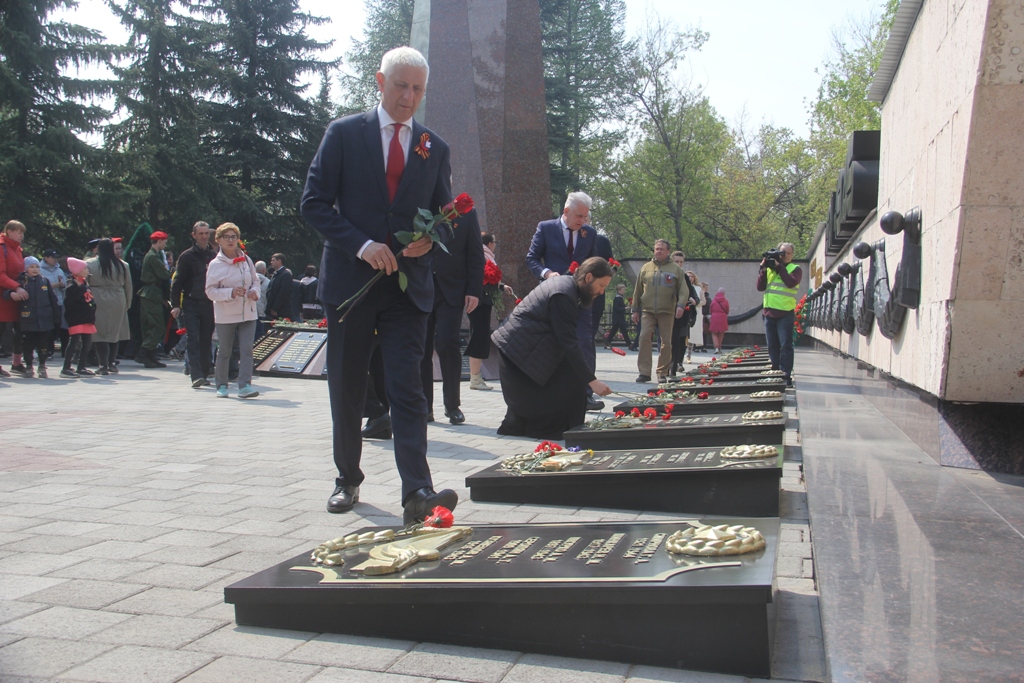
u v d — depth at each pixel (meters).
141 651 2.52
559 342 6.43
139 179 30.61
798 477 5.15
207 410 8.64
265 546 3.63
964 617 2.59
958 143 5.05
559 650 2.47
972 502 4.11
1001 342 4.94
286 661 2.45
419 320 4.07
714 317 23.17
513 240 12.60
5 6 27.17
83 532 3.84
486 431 7.14
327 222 3.92
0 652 2.51
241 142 36.59
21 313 12.18
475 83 12.65
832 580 2.93
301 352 13.38
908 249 6.30
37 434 6.81
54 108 27.98
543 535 2.99
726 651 2.32
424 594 2.56
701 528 2.74
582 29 44.19
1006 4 4.54
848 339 13.14
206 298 11.04
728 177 46.47
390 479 5.05
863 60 37.31
